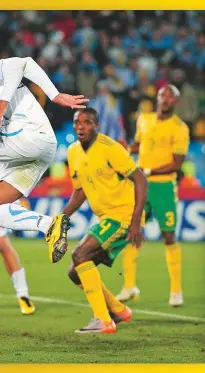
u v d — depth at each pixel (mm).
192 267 34094
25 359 18188
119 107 49469
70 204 21641
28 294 25453
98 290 20484
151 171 25766
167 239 25828
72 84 50531
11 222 16844
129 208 20859
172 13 58812
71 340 20281
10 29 56469
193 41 57562
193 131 49125
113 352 18953
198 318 23734
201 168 43750
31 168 17344
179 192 40375
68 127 47250
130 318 21781
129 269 26125
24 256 36312
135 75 53375
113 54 55375
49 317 23625
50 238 16641
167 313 24562
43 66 51719
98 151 20609
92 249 20453
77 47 55594
